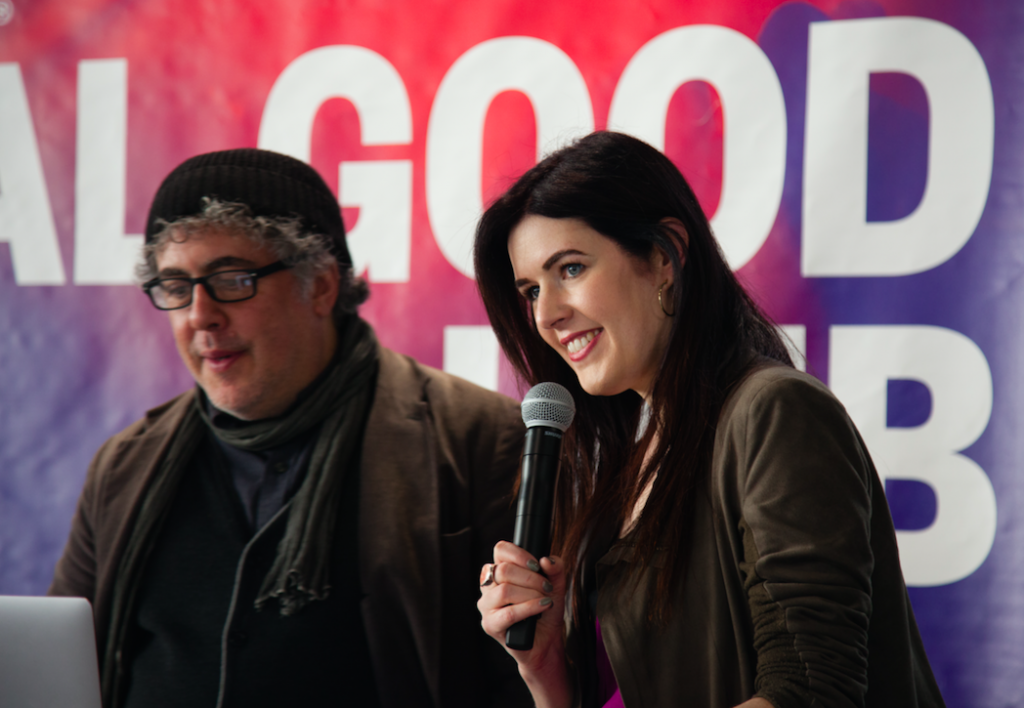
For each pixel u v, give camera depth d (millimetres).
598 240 1945
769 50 3303
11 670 1941
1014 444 3020
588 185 1929
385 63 3709
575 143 2061
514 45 3578
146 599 2787
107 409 3906
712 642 1758
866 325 3168
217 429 2869
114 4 3977
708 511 1827
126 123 3953
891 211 3166
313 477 2773
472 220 3600
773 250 3266
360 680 2637
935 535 3062
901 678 1703
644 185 1938
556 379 2279
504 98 3582
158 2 3938
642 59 3434
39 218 3994
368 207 3697
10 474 3945
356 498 2795
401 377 3021
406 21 3693
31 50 4027
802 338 3219
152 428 3094
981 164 3088
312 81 3779
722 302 2008
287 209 2840
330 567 2699
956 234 3102
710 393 1888
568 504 2285
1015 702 2961
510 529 2779
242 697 2600
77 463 3906
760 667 1599
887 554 1768
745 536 1706
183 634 2719
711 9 3365
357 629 2666
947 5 3133
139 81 3947
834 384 3184
